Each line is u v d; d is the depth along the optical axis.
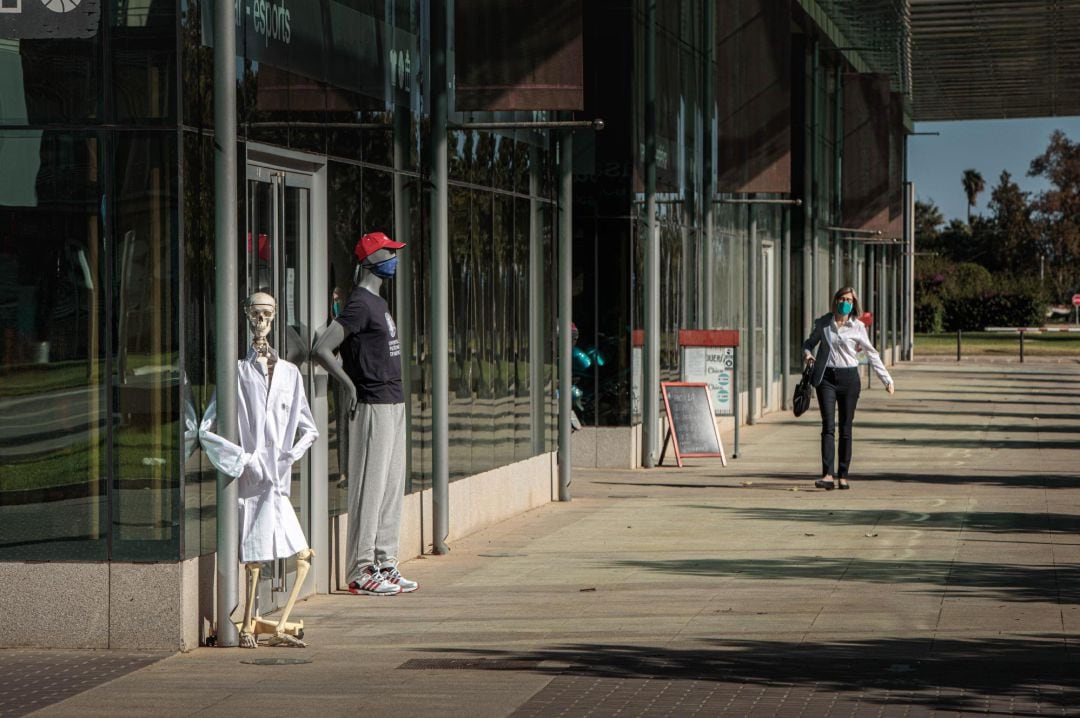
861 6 41.62
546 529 18.00
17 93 10.99
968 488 22.27
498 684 10.09
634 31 24.98
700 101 30.91
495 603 13.17
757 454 28.27
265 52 12.32
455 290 17.28
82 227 10.99
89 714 9.38
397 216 15.53
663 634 11.71
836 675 10.23
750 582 14.07
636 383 25.77
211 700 9.71
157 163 10.90
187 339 10.98
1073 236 192.88
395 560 13.79
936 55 56.31
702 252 31.25
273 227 12.70
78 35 10.92
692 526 18.14
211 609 11.43
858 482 23.20
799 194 43.03
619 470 25.19
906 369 66.69
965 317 139.00
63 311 11.02
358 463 13.64
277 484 11.39
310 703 9.62
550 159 20.88
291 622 11.83
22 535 11.10
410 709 9.45
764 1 28.16
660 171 26.81
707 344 27.41
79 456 11.04
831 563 15.18
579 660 10.80
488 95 16.53
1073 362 74.25
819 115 46.03
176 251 10.90
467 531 17.45
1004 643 11.24
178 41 10.86
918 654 10.88
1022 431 33.38
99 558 11.06
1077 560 15.29
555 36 16.45
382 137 15.13
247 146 11.98
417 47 16.22
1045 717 9.07
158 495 10.96
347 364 13.66
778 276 41.75
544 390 20.62
